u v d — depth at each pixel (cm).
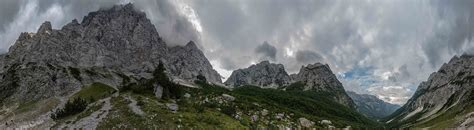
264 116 18000
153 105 13638
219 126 12000
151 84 18625
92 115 12444
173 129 10275
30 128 13500
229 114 15375
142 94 17412
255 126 13912
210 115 13825
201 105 16162
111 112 12444
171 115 11994
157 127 10281
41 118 16512
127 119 11006
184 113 12975
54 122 13262
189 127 10819
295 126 17088
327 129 18450
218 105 17700
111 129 9969
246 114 17388
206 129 11075
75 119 12350
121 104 13825
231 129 12019
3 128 16200
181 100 17738
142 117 11206
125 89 18638
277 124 16175
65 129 10800
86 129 10288
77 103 15450
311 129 17262
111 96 17438
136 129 10000
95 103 15475
